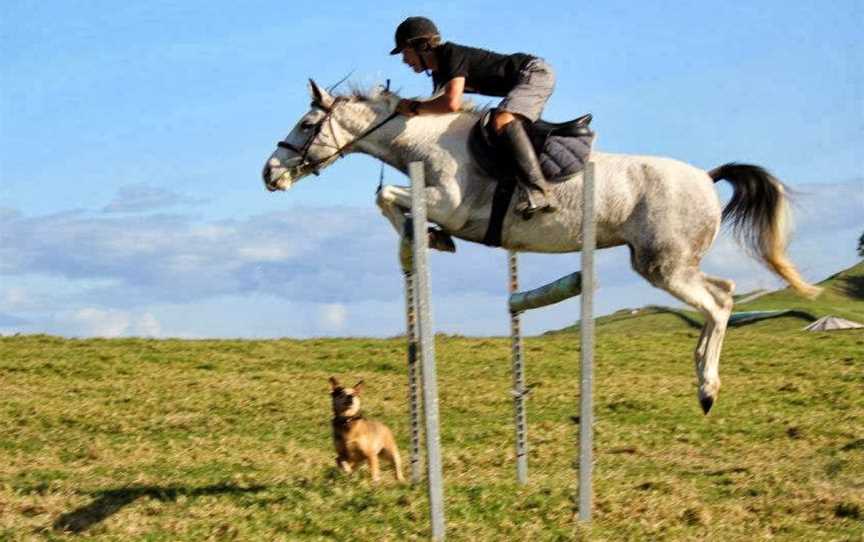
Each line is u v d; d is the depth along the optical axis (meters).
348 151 9.41
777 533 8.52
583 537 7.93
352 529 8.16
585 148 9.06
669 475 10.98
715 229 9.30
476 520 8.34
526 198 8.82
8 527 8.59
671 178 9.16
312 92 9.34
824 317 32.50
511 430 14.09
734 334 24.12
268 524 8.40
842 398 16.06
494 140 8.89
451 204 8.95
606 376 18.69
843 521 8.89
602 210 9.10
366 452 9.77
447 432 14.15
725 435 13.69
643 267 9.21
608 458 12.34
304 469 11.31
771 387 17.25
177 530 8.34
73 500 9.46
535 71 9.05
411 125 9.17
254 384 17.94
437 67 9.22
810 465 11.41
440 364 20.12
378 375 19.16
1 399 16.41
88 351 21.00
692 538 8.24
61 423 14.82
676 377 18.64
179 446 13.02
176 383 17.92
